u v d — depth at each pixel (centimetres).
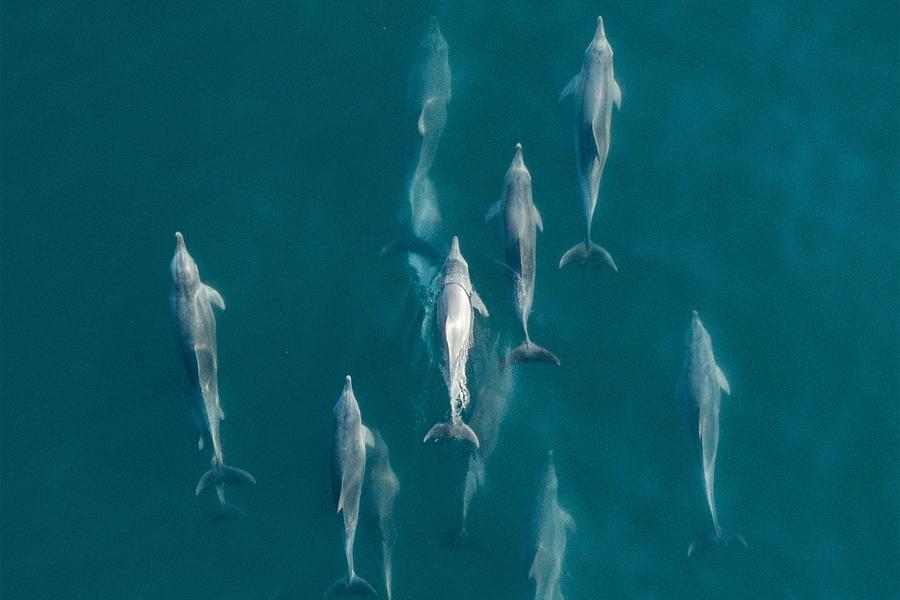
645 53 4834
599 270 4469
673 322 4422
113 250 4569
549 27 4862
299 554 4194
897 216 4603
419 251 4484
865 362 4406
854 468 4291
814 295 4481
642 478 4247
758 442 4322
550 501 4119
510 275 4259
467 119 4669
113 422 4362
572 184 4572
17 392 4400
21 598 4178
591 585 4153
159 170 4678
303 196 4612
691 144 4678
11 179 4666
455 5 4909
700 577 4178
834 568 4200
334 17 4909
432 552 4169
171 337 4462
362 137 4697
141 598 4169
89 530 4244
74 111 4775
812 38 4881
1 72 4834
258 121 4744
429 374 4294
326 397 4341
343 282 4475
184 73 4825
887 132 4738
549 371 4341
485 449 4238
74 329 4472
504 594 4131
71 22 4931
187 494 4275
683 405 4169
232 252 4534
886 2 4944
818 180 4644
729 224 4569
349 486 3972
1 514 4253
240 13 4925
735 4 4944
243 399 4338
